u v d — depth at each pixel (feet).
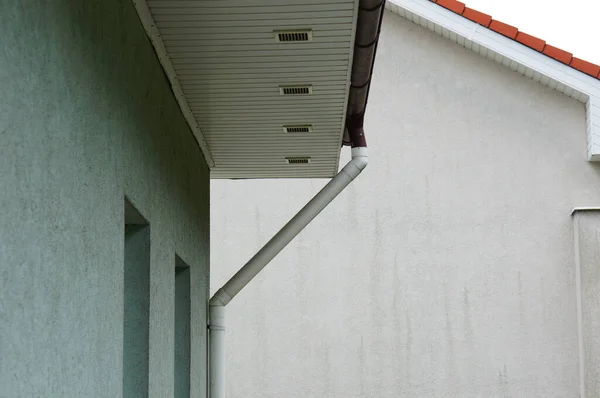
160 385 21.22
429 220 47.70
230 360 47.24
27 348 11.50
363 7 20.75
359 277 47.50
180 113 25.26
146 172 19.56
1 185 10.66
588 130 47.47
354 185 48.08
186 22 21.06
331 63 23.48
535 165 47.85
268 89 24.91
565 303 46.93
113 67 16.38
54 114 12.74
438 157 48.11
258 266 30.78
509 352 46.75
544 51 47.67
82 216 14.24
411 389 46.68
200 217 29.22
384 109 48.62
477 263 47.34
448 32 48.62
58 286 12.87
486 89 48.55
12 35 11.05
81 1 14.17
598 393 45.50
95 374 14.99
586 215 46.80
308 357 47.06
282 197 48.44
